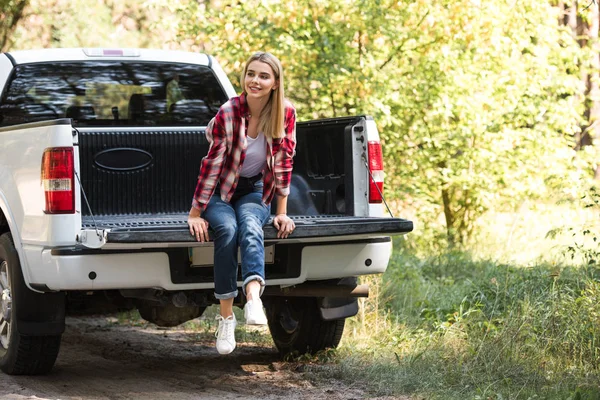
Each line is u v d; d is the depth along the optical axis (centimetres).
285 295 675
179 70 823
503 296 844
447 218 1500
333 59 1286
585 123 1466
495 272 998
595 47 1474
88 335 897
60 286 591
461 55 1346
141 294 645
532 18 1352
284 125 591
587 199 1385
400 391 629
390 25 1279
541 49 1385
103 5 2025
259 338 844
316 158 708
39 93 785
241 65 1295
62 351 809
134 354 793
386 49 1326
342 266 651
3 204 673
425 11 1270
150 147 701
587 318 714
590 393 580
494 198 1401
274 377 689
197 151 712
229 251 573
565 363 672
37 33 2022
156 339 871
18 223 646
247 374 703
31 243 624
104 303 753
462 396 601
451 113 1297
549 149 1382
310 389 645
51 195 595
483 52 1294
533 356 680
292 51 1245
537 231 1455
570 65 1445
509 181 1381
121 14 1992
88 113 802
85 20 2022
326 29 1306
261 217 585
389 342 775
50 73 786
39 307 643
